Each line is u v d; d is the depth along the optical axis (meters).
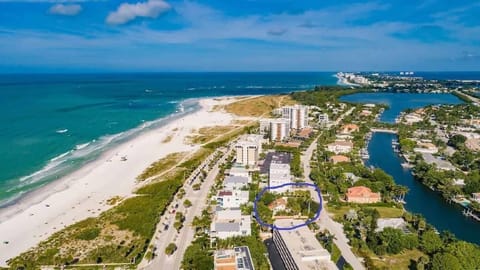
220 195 169.38
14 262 123.19
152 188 189.12
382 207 172.00
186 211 164.50
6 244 136.25
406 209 175.25
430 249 129.50
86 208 168.75
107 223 152.00
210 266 115.25
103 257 126.31
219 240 134.00
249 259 116.88
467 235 150.50
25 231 146.25
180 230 146.75
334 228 149.75
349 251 132.12
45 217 159.00
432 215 169.00
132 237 141.00
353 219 155.00
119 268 121.19
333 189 184.88
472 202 176.75
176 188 189.25
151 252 129.38
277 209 165.12
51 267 121.12
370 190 182.12
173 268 121.19
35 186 193.62
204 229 145.62
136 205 167.12
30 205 171.00
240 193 172.50
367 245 134.50
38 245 135.25
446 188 189.62
